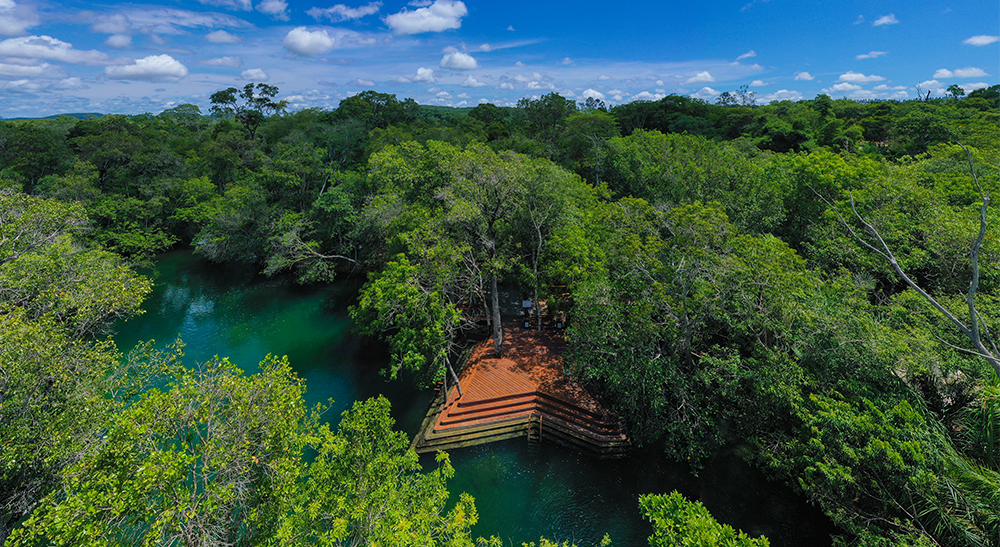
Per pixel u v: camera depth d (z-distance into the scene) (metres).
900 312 16.47
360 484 11.58
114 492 7.82
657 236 21.72
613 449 19.77
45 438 11.91
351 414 13.45
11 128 54.03
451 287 24.81
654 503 10.02
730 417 18.98
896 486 11.60
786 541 15.45
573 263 24.70
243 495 9.87
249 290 41.88
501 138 76.19
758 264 18.09
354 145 58.44
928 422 12.55
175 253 53.44
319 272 40.06
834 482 12.48
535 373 24.31
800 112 77.81
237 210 43.69
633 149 50.31
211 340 31.73
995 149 39.50
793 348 15.97
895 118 63.72
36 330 12.36
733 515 16.59
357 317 26.53
